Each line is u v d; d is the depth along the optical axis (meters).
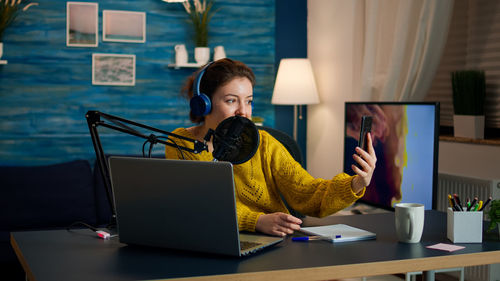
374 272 1.33
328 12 4.48
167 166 1.38
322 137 4.64
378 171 3.05
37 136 4.22
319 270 1.28
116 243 1.57
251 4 4.71
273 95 4.57
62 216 3.65
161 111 4.50
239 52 4.71
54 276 1.23
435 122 2.61
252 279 1.24
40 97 4.22
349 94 4.20
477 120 3.27
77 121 4.30
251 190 1.87
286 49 4.83
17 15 4.14
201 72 1.75
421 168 2.71
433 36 3.23
